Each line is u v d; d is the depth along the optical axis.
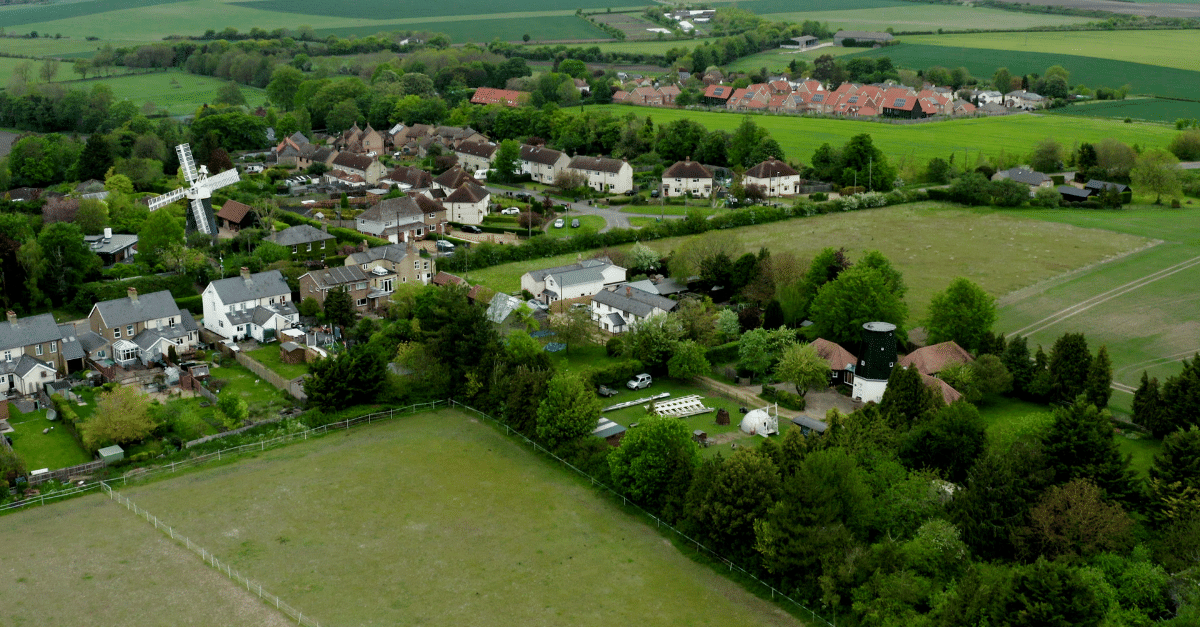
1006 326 171.62
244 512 113.81
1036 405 141.12
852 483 101.56
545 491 119.31
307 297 179.62
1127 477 105.12
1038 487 100.62
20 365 146.12
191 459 125.81
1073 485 98.31
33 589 98.56
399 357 149.12
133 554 105.06
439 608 96.31
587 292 183.75
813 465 101.56
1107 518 95.00
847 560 94.94
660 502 113.50
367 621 94.12
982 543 96.06
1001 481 99.12
